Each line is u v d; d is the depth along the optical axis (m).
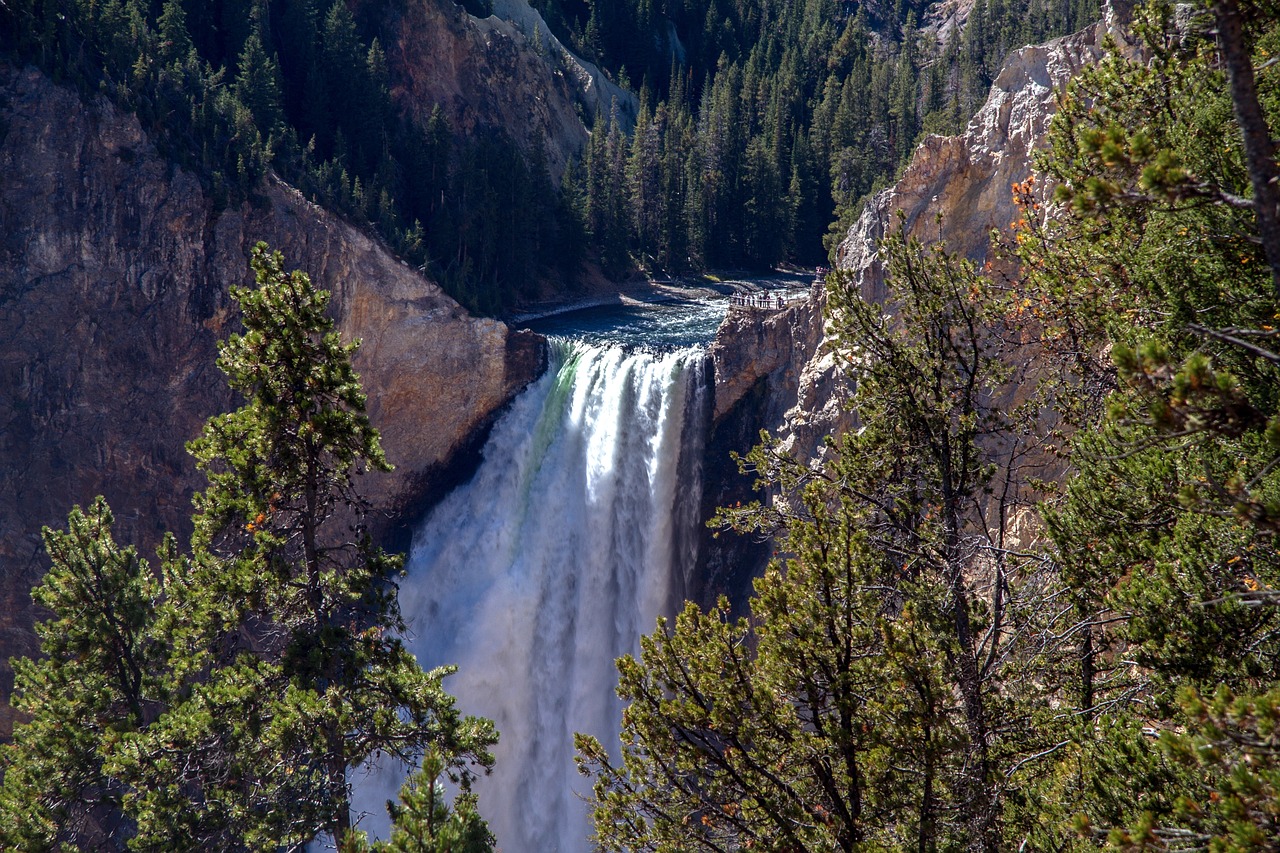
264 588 18.98
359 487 54.94
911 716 11.94
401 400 55.84
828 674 12.39
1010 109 34.03
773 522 15.22
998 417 15.21
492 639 51.94
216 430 18.80
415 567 55.62
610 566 52.09
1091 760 10.47
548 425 55.69
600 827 13.54
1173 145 12.05
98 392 50.88
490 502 56.19
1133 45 22.06
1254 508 7.68
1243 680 9.65
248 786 18.83
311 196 56.72
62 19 52.59
